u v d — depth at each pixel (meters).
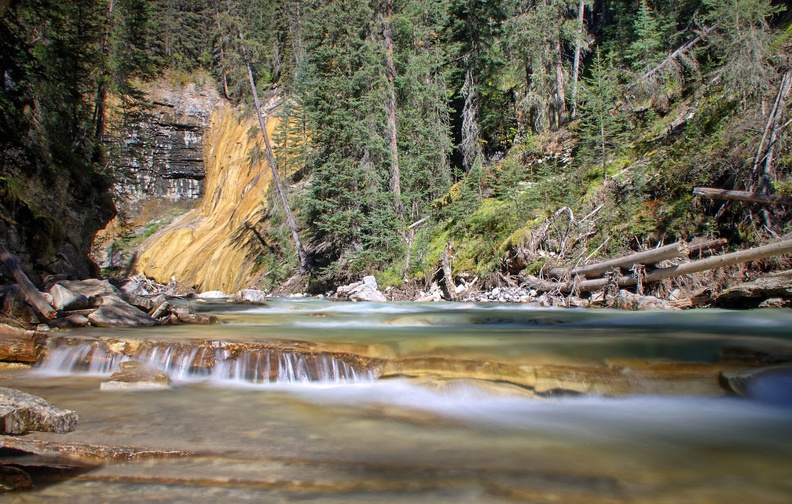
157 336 7.89
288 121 35.84
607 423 4.77
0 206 12.31
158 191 48.66
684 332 7.77
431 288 19.27
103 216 24.06
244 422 4.76
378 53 24.08
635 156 17.42
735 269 11.61
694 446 4.15
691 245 12.27
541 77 23.11
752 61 14.57
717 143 14.13
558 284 14.48
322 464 3.72
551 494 3.24
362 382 6.26
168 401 5.54
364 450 4.03
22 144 17.11
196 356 6.91
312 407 5.31
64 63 21.72
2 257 9.45
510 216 18.17
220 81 53.56
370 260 21.94
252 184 39.91
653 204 14.90
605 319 10.21
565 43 27.06
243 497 3.17
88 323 9.66
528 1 24.66
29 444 3.95
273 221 31.28
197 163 50.09
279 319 11.71
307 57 30.11
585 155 18.72
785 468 3.69
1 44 15.09
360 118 23.62
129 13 31.33
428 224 22.59
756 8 15.92
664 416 4.97
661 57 19.81
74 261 16.39
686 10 20.88
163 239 41.12
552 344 6.70
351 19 24.91
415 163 23.47
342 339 7.39
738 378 5.38
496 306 14.21
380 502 3.11
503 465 3.74
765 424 4.72
